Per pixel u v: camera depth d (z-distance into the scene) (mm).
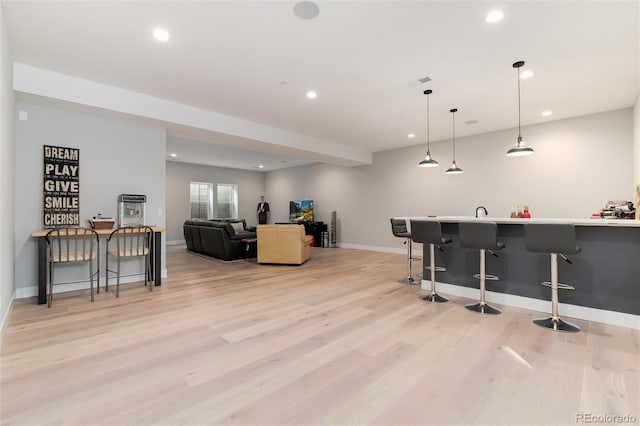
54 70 3523
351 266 5922
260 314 3146
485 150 6258
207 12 2496
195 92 4168
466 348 2373
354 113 5016
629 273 2809
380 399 1731
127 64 3383
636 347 2383
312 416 1587
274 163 10227
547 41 2908
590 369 2053
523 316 3104
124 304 3477
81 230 3822
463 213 6590
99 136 4219
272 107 4750
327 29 2730
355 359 2197
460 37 2850
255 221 11922
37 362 2133
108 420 1550
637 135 4297
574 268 3064
